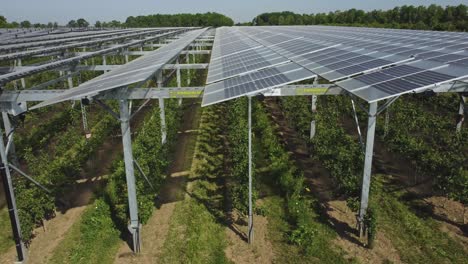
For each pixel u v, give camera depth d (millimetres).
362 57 14508
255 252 11234
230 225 12641
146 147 16297
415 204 13805
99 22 121000
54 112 27016
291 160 18016
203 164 17625
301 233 11586
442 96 25078
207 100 10281
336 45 19766
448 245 11391
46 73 30875
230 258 10992
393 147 17484
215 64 17594
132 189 10828
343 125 23125
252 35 38344
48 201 12891
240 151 15305
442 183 13664
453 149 16641
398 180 15750
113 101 22844
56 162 16125
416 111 21000
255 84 11031
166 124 19031
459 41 17438
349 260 10766
